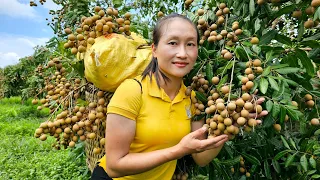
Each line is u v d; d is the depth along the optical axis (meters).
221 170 1.69
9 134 5.97
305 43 1.48
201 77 1.58
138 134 1.34
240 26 1.73
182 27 1.30
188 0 1.96
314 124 1.51
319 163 1.62
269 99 1.33
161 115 1.34
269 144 1.73
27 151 4.77
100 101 1.57
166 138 1.35
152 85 1.35
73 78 1.90
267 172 1.72
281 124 1.60
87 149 1.82
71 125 1.68
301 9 1.46
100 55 1.42
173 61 1.30
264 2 1.54
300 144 1.64
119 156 1.31
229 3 1.69
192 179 1.80
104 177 1.48
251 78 1.34
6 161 4.35
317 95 1.51
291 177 1.81
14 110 7.87
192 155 1.57
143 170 1.30
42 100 1.94
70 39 1.71
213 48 1.71
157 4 3.17
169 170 1.51
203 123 1.53
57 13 2.72
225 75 1.52
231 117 1.28
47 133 1.69
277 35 1.54
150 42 1.75
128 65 1.47
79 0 2.46
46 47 2.21
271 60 1.54
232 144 1.73
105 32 1.62
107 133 1.31
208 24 1.82
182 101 1.42
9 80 10.29
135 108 1.31
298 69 1.38
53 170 3.89
